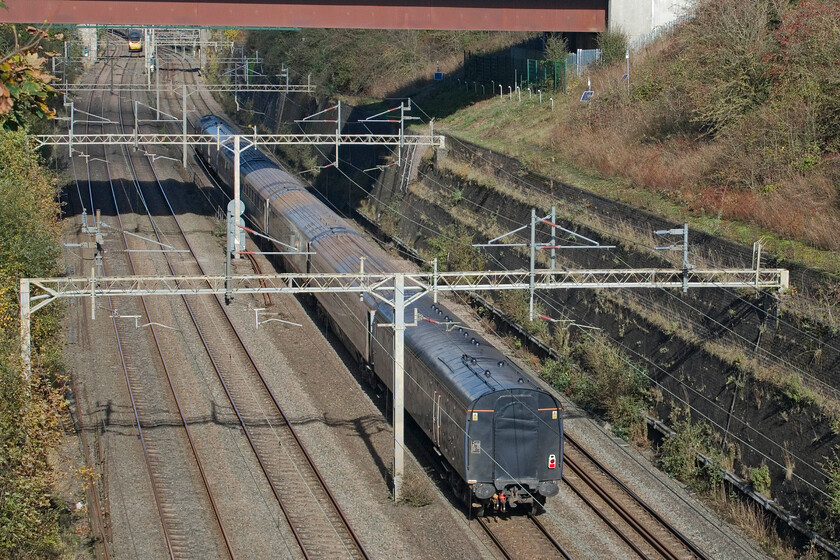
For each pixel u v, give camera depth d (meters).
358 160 88.75
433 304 46.41
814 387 35.78
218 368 49.97
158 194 86.81
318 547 33.03
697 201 50.19
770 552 33.88
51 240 48.28
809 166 48.34
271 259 70.06
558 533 34.44
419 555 32.59
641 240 49.06
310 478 38.50
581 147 63.75
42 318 43.66
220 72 139.12
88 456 39.72
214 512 35.28
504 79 88.38
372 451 41.25
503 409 35.16
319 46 109.50
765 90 55.59
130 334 54.41
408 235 73.25
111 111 121.06
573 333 52.44
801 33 54.59
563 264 54.91
